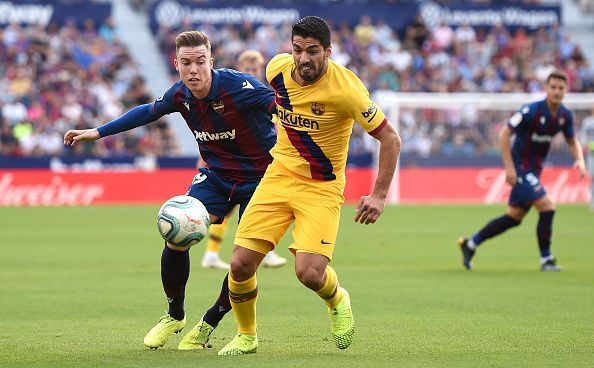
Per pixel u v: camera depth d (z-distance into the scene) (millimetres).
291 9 123375
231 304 25641
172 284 26438
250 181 27609
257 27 122375
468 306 35156
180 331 27281
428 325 30734
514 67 124312
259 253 24984
